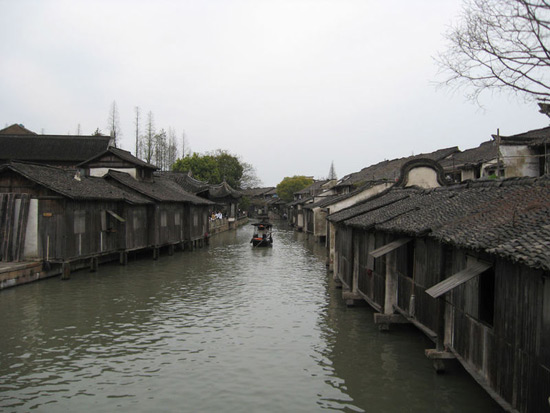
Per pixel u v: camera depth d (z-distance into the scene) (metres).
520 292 5.92
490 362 6.85
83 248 20.48
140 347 11.02
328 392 8.52
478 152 27.88
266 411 7.77
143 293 17.06
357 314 14.11
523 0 9.36
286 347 11.04
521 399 5.86
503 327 6.40
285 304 15.49
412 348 10.90
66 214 18.98
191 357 10.36
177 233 30.73
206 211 38.00
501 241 6.30
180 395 8.39
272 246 36.12
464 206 9.70
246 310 14.66
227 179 74.69
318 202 42.38
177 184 41.72
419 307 10.12
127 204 24.14
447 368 9.60
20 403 8.04
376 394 8.41
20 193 18.92
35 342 11.34
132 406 7.95
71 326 12.71
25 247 18.92
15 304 15.06
